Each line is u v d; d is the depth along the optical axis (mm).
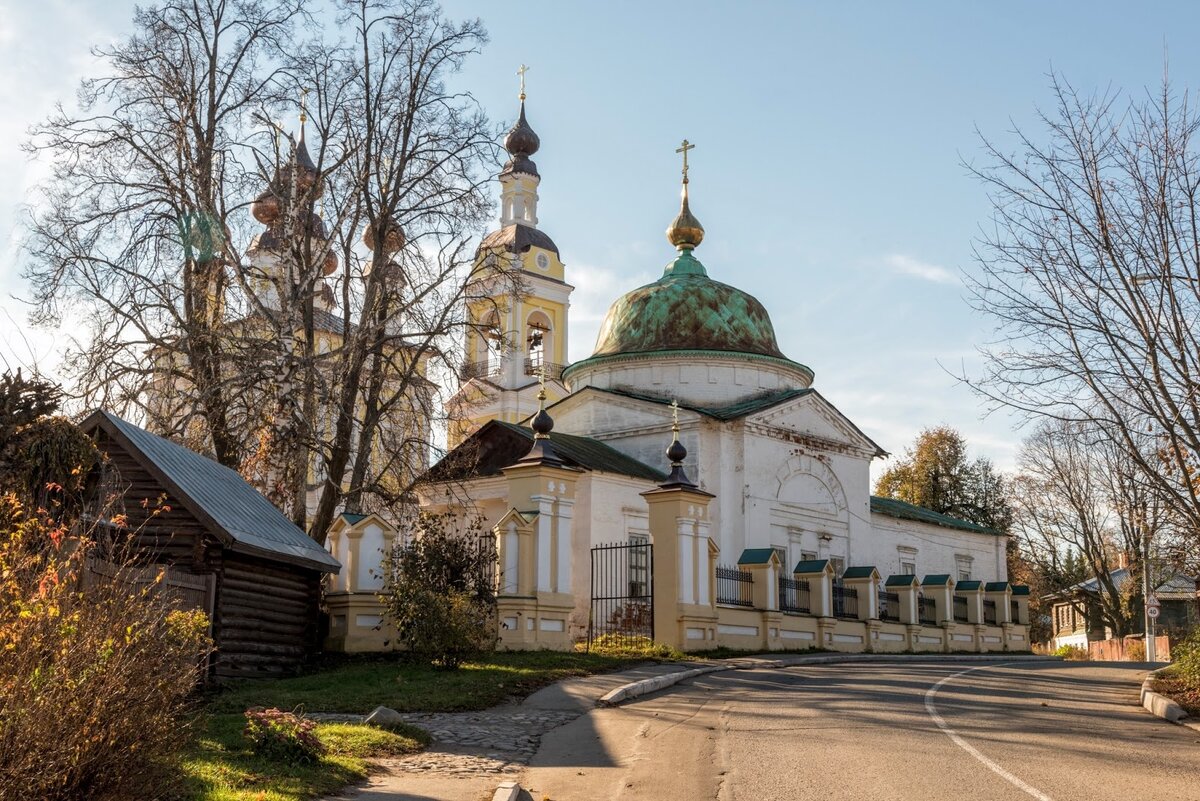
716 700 18266
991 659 36000
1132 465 26219
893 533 49375
